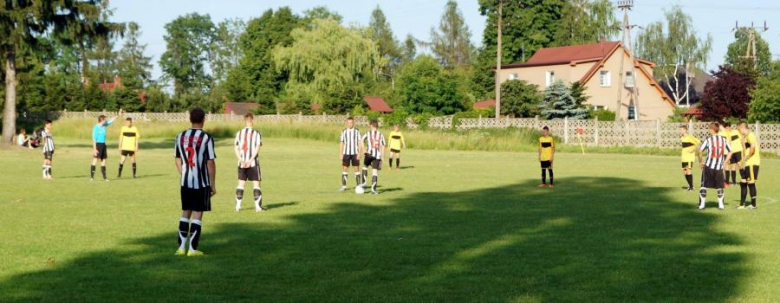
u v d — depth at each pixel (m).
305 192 20.00
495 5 91.69
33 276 8.72
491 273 9.08
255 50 102.06
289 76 86.94
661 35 88.38
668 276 8.95
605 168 31.38
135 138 24.52
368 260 9.85
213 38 127.00
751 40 74.31
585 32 93.69
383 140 19.72
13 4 39.47
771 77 52.91
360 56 83.88
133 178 24.20
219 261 9.73
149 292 7.96
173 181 22.97
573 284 8.51
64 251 10.34
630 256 10.26
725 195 20.08
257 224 13.34
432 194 19.59
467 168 30.64
